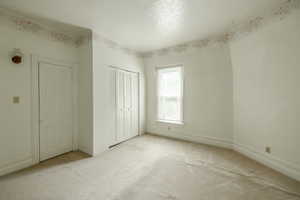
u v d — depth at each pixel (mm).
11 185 1813
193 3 1939
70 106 2873
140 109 4047
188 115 3521
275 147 2156
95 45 2740
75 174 2074
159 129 4035
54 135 2645
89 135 2771
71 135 2908
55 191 1710
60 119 2727
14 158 2160
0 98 2018
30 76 2314
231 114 2975
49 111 2562
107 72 3035
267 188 1759
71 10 2055
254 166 2291
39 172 2125
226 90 3006
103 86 2930
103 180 1935
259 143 2410
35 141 2385
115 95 3268
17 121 2184
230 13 2205
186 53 3455
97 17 2246
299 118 1867
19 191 1702
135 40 3209
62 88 2744
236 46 2709
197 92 3361
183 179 1957
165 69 3822
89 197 1616
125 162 2447
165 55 3783
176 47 3596
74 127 2947
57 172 2127
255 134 2475
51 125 2596
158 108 4027
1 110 2031
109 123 3088
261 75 2316
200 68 3289
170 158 2596
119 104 3387
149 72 4129
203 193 1685
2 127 2043
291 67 1921
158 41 3305
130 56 3711
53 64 2600
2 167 2047
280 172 2086
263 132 2330
